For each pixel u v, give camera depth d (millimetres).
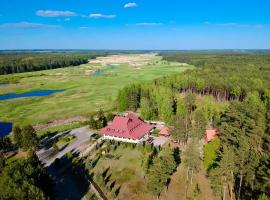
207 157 70875
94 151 85562
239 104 84125
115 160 78812
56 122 121125
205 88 161250
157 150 82188
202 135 89812
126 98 133750
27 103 154125
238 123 76062
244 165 58406
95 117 125562
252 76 162500
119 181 67938
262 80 150500
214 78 160250
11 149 90688
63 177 71062
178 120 90125
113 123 96250
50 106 147125
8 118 127562
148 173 67688
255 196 53312
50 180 61750
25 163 58875
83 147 89688
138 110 135625
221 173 58031
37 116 129750
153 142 92312
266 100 115562
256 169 55656
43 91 192625
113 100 157875
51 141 95812
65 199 61125
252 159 56656
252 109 82125
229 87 146250
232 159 57312
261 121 75500
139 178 68812
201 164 74750
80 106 146125
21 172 54688
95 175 70750
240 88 138750
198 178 68688
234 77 157000
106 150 84438
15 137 89562
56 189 65125
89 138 98000
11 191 49500
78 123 117750
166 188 64812
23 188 49875
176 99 124188
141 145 85500
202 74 180375
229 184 64812
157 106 124062
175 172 71625
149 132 99688
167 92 128500
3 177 53188
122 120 95625
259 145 74750
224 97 151125
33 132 89125
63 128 111375
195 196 61594
